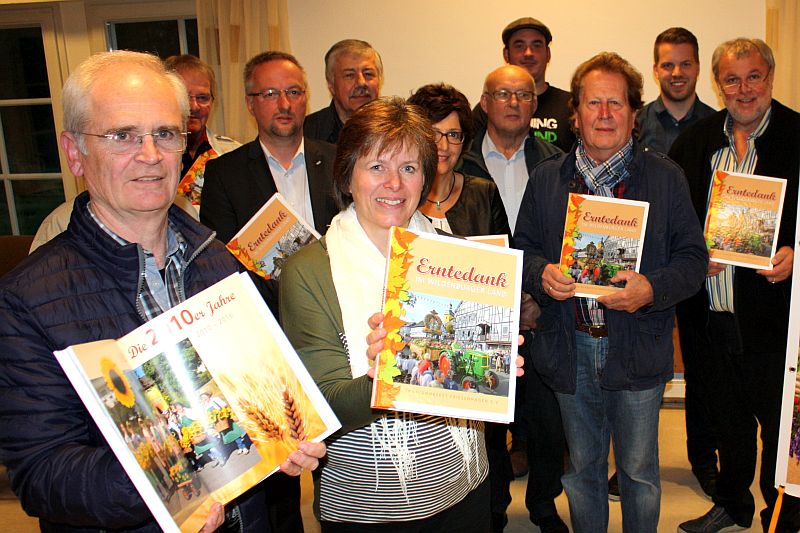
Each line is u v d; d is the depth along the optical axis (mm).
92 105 1058
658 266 1933
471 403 1182
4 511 2879
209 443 1011
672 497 2760
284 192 2416
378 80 3039
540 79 3305
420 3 3990
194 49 4301
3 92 4328
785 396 1615
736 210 2213
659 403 1962
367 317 1336
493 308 1220
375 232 1424
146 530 1084
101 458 946
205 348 1038
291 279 1377
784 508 2320
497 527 2334
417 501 1376
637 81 1934
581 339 2020
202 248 1221
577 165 2021
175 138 1112
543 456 2391
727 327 2398
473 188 2219
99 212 1134
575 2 3861
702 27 3787
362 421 1250
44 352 999
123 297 1089
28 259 1079
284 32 4027
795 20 3570
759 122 2283
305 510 2760
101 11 4238
